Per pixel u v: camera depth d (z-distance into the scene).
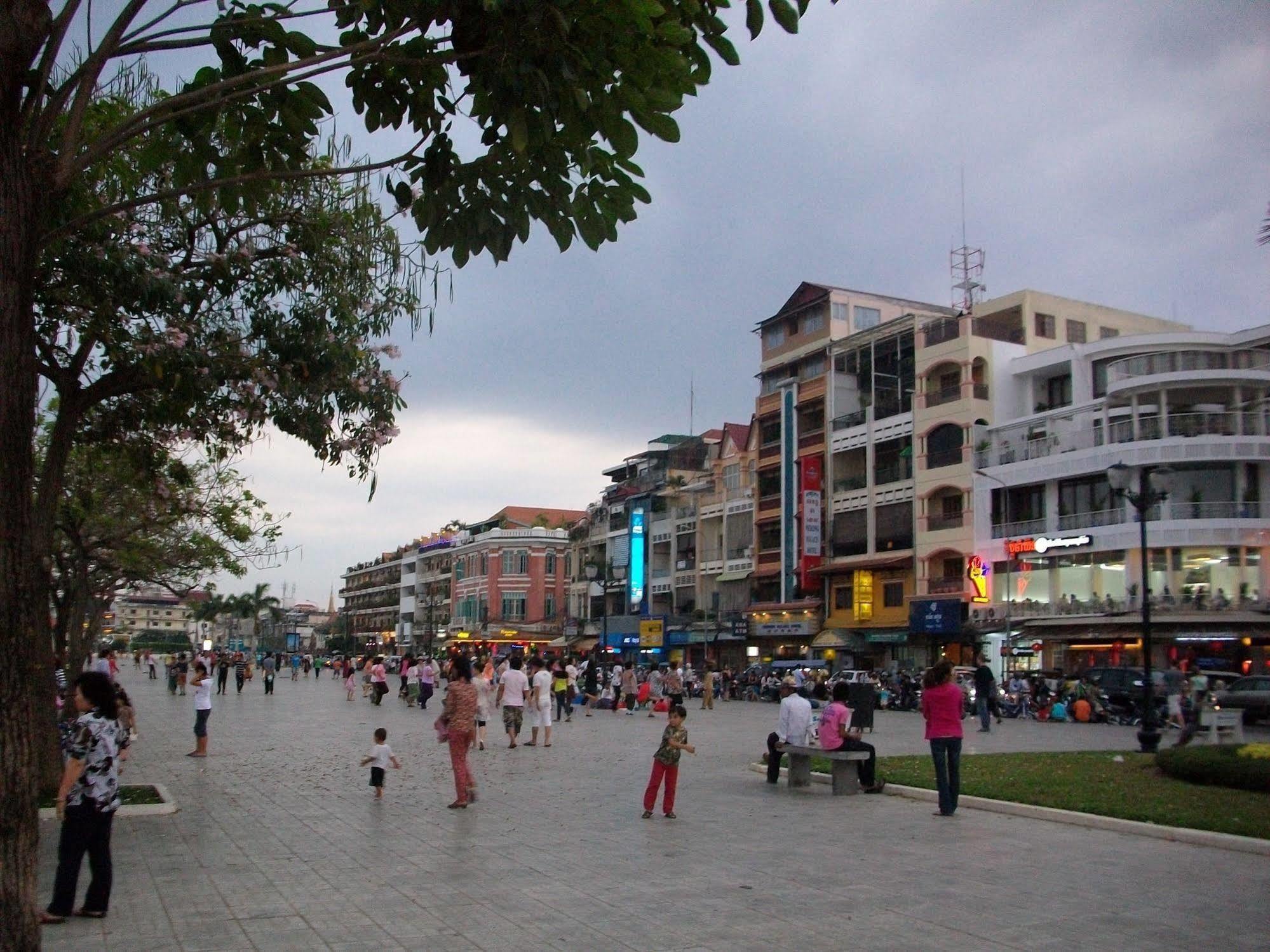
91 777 7.88
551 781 16.72
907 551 51.00
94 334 13.11
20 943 4.50
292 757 20.17
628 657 74.06
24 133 5.31
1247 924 7.72
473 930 7.53
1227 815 11.77
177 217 13.92
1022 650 43.53
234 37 6.45
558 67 5.85
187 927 7.62
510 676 22.84
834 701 15.23
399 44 6.35
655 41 5.90
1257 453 39.00
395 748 22.53
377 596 147.25
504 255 6.95
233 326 14.45
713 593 67.06
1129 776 15.70
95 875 7.87
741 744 24.11
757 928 7.61
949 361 49.62
